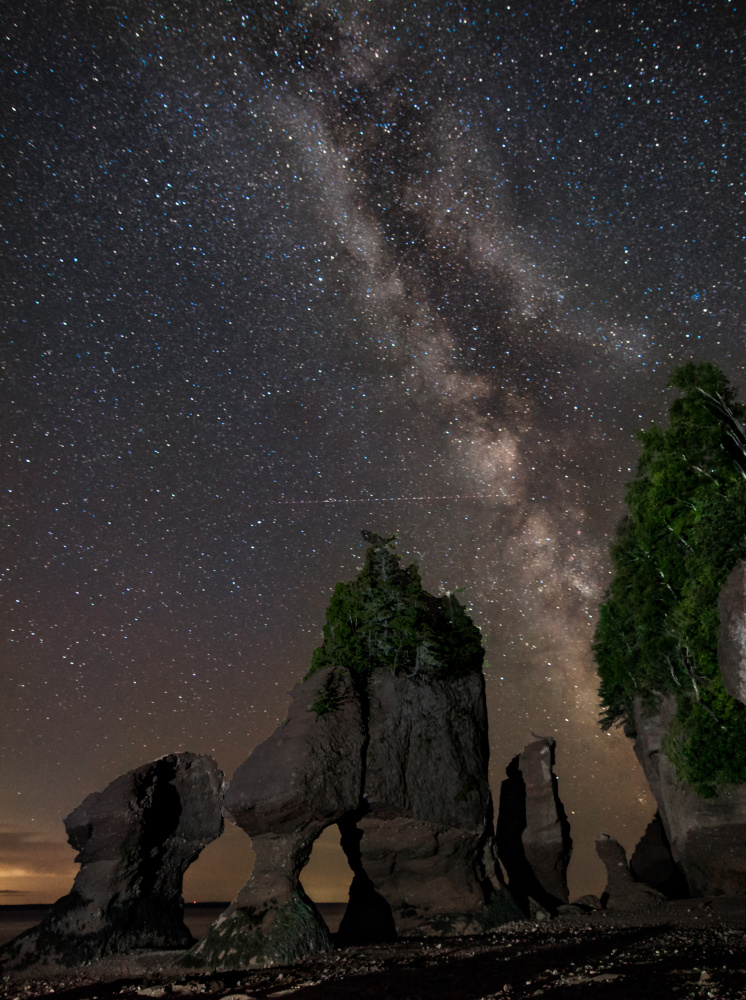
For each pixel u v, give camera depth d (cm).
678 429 3169
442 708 2161
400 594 2292
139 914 2005
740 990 970
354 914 2020
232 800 1822
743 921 1892
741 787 2653
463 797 2064
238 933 1675
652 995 996
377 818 2016
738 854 2608
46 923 1947
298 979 1398
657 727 3206
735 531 2536
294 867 1820
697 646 2634
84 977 1705
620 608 3369
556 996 1053
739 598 2266
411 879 2064
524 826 2572
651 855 3262
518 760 2697
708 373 3169
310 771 1822
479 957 1504
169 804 2156
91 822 2011
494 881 2145
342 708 1981
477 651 2348
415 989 1210
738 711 2570
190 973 1595
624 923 2019
